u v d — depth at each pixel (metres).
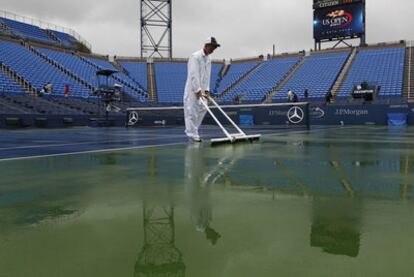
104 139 9.42
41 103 22.81
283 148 6.49
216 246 1.64
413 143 7.54
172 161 4.71
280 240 1.71
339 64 35.09
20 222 2.06
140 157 5.18
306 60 37.81
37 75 28.95
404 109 21.84
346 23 35.97
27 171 3.95
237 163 4.48
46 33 40.84
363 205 2.39
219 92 38.06
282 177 3.48
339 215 2.15
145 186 3.08
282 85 34.91
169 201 2.54
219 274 1.35
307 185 3.08
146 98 35.47
